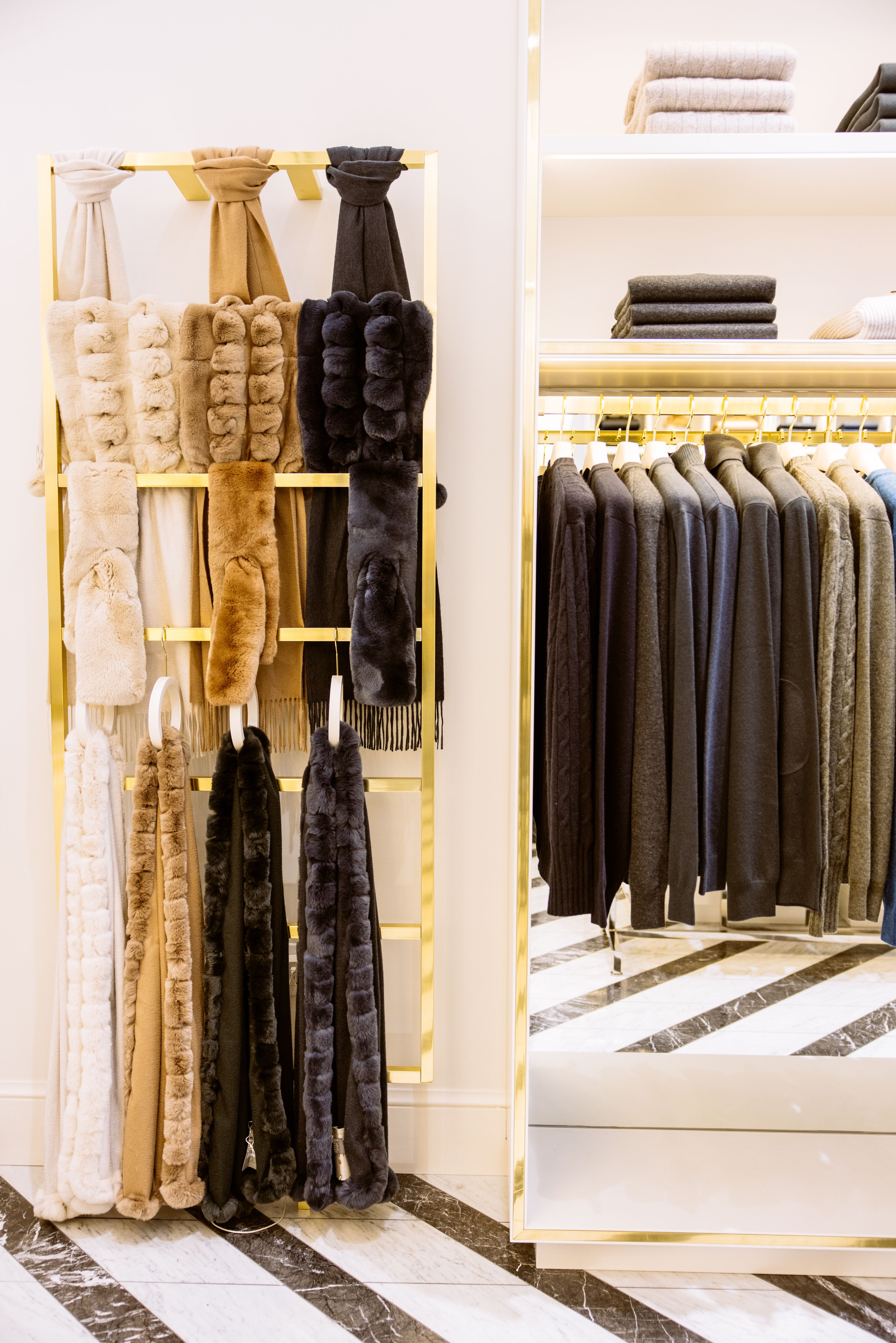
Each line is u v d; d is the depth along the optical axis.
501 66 1.35
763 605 1.21
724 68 1.21
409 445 1.26
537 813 1.43
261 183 1.24
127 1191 1.27
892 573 1.24
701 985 1.51
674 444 1.49
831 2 1.40
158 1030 1.28
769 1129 1.54
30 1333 1.13
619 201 1.37
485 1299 1.19
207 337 1.24
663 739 1.22
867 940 1.50
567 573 1.21
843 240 1.43
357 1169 1.26
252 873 1.27
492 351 1.40
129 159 1.23
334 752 1.27
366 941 1.26
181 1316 1.16
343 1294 1.20
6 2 1.35
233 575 1.25
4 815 1.49
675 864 1.23
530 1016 1.50
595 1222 1.23
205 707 1.36
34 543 1.45
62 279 1.28
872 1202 1.29
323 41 1.35
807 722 1.22
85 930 1.29
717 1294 1.21
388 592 1.23
